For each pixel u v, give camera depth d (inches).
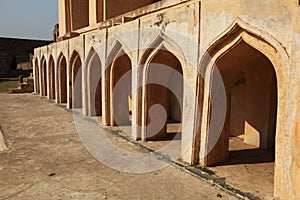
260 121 270.2
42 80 671.8
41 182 193.8
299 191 146.8
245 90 291.9
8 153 254.5
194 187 186.7
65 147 273.1
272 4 157.9
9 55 1181.7
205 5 201.0
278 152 159.6
